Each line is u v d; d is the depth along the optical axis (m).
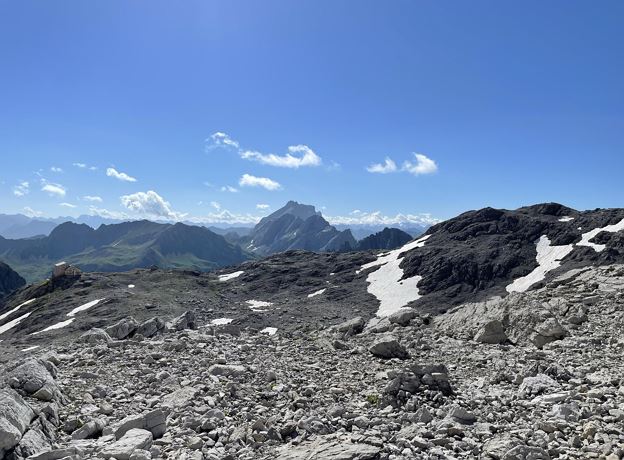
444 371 16.67
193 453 10.81
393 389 15.52
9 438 9.93
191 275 195.00
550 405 14.66
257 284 176.38
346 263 187.38
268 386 16.88
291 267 194.00
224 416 13.58
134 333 31.73
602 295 29.97
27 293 192.12
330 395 16.12
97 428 12.46
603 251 133.12
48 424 12.16
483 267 144.88
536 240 162.00
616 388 15.93
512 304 29.66
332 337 28.36
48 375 14.63
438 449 11.15
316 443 11.48
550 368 18.36
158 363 19.73
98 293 161.25
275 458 10.75
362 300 143.00
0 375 15.05
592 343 23.14
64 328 125.00
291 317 127.06
